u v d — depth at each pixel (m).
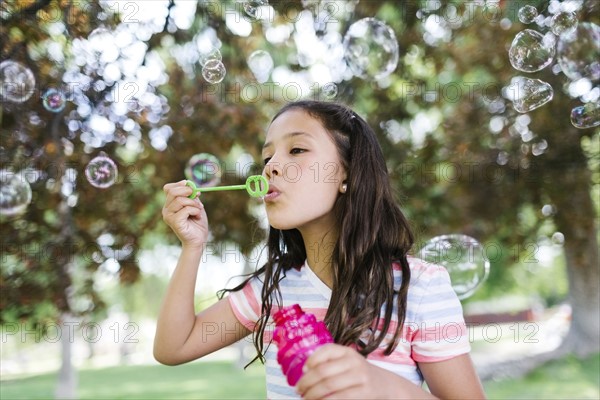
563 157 4.41
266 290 1.27
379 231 1.27
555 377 6.23
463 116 4.56
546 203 4.73
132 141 3.28
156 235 3.91
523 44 2.33
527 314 11.57
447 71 4.57
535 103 2.36
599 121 2.40
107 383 8.57
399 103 4.10
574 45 2.39
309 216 1.21
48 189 3.00
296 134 1.24
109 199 3.27
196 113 3.46
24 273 3.13
